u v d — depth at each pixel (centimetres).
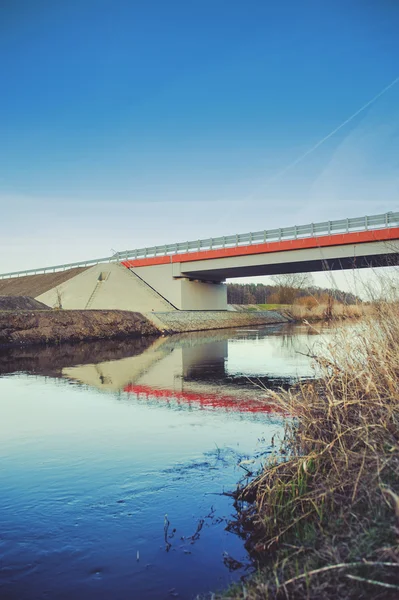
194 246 5678
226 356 2652
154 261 6172
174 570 504
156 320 5088
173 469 815
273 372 1998
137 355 2766
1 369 2184
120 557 533
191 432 1055
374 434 566
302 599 379
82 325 4188
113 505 674
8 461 879
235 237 5144
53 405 1375
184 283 5969
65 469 828
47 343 3653
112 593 466
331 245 4194
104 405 1366
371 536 409
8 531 599
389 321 728
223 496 697
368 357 697
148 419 1188
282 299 9281
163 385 1695
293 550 477
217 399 1431
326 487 535
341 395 698
